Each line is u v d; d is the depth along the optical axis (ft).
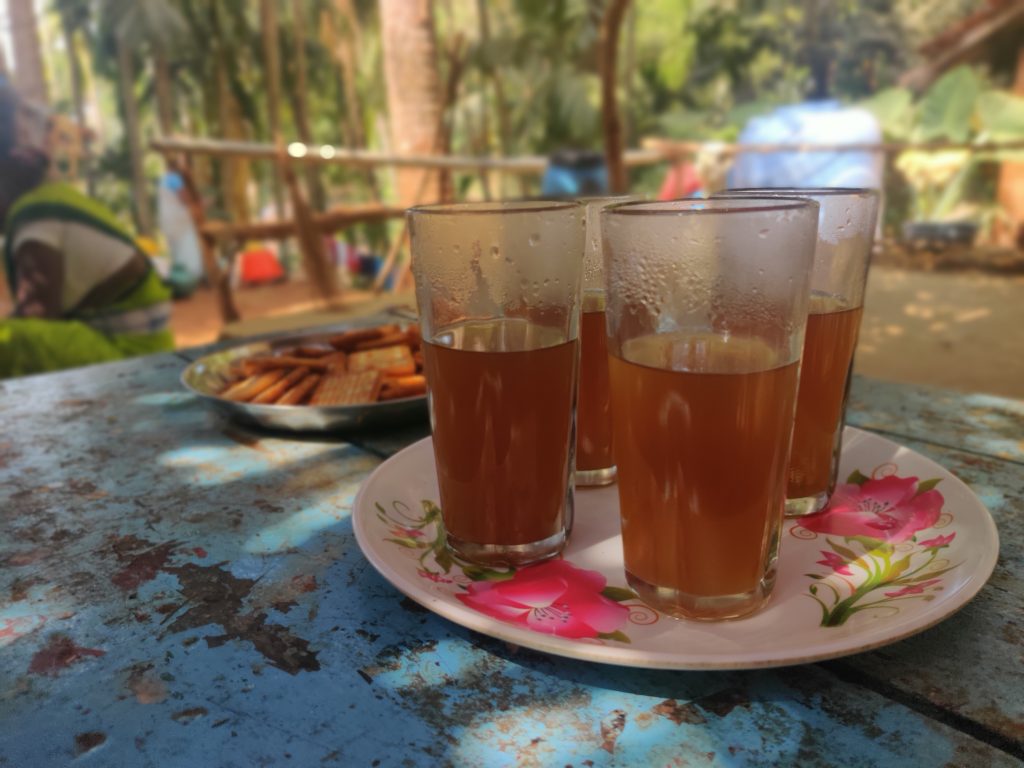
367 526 0.97
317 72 11.41
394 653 0.80
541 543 0.93
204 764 0.65
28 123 4.07
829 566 0.90
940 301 7.87
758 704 0.70
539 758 0.64
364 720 0.70
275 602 0.90
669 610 0.80
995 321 7.04
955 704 0.69
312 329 2.28
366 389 1.47
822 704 0.69
